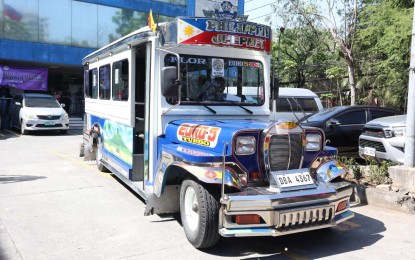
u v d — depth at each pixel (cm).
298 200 435
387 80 1805
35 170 932
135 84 649
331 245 491
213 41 530
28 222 563
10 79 1900
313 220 444
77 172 910
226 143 432
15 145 1396
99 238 506
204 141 480
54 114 1738
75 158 1109
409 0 1429
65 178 847
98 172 911
